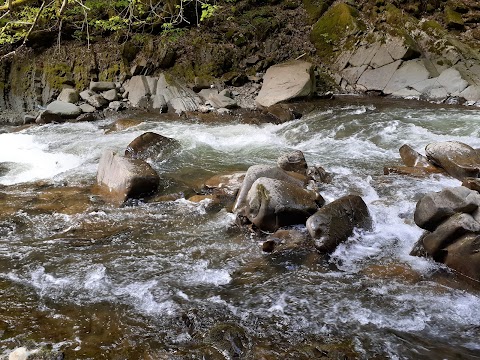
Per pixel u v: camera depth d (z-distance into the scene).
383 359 3.56
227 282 4.66
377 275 4.65
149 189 6.77
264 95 12.16
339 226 5.19
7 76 12.98
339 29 14.22
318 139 9.36
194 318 4.09
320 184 6.86
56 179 7.57
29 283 4.66
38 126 10.94
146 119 11.39
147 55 13.58
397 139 8.93
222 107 12.10
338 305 4.23
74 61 13.36
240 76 13.29
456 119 9.82
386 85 12.80
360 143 8.96
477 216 4.59
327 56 14.15
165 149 8.70
